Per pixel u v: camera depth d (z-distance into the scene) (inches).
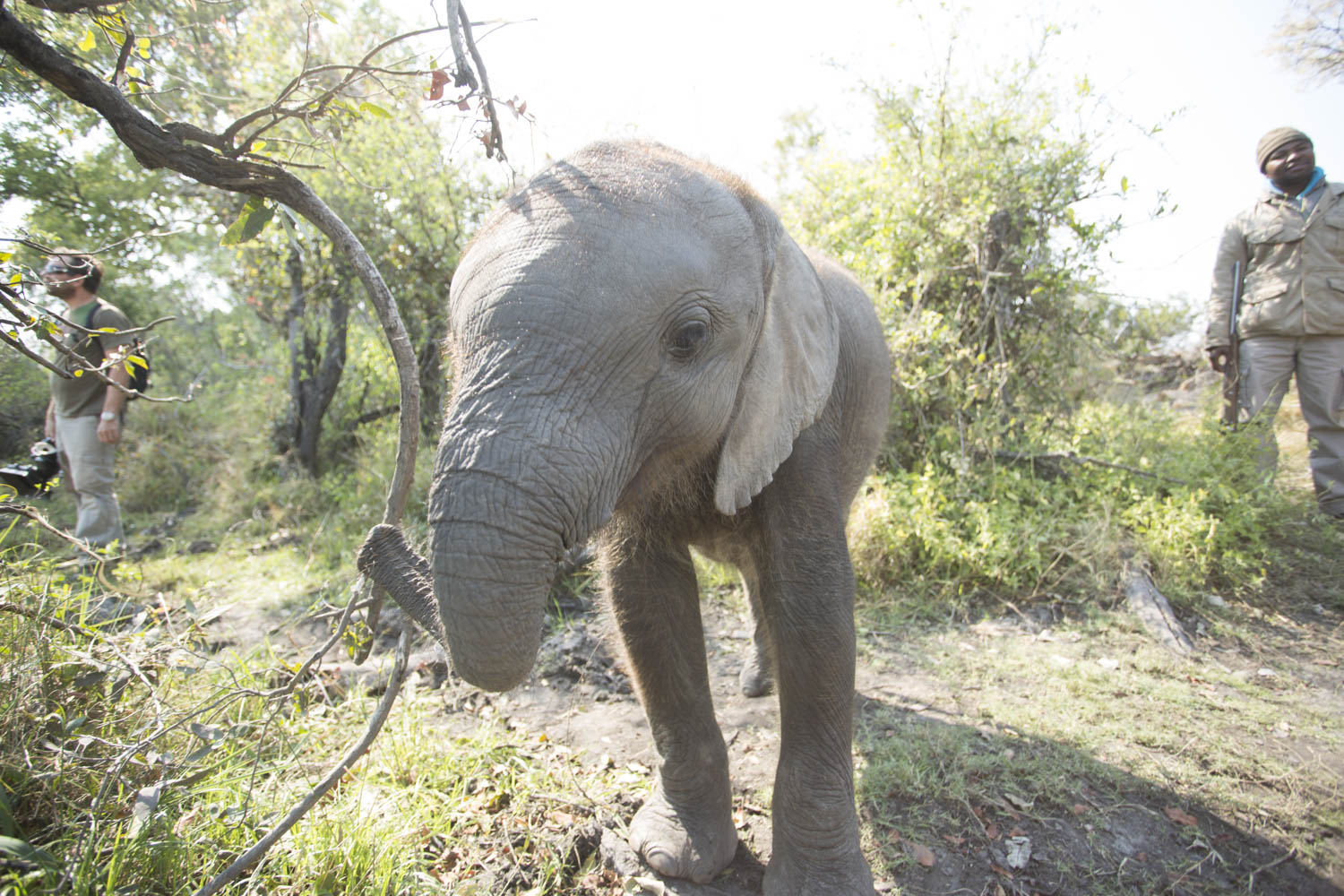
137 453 329.1
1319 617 189.0
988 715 144.0
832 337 103.9
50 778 86.4
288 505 282.8
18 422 279.1
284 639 180.9
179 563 236.1
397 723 128.4
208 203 284.5
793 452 98.5
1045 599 196.5
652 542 105.4
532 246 70.1
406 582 80.4
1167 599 193.2
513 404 66.1
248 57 159.2
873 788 122.2
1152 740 135.9
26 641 97.3
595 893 102.6
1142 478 228.5
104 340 208.8
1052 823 116.1
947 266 259.6
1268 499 218.4
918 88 278.2
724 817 108.4
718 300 77.5
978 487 226.4
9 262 84.7
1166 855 111.6
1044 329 258.7
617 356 70.1
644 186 75.7
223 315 475.5
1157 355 424.2
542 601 66.6
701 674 111.0
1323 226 227.5
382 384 339.6
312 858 91.2
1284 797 123.0
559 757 131.4
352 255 83.6
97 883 77.0
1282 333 237.1
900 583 204.1
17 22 70.9
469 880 99.1
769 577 99.8
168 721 96.1
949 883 106.0
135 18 105.3
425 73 82.5
